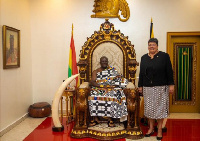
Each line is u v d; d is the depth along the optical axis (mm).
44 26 4863
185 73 5000
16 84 4133
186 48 4977
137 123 3480
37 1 4836
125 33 4762
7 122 3771
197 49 4957
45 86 4949
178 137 3428
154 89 3221
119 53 4121
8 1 3822
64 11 4820
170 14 4734
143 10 4738
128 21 4754
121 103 3424
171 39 4949
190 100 5016
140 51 4773
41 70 4934
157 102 3223
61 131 3732
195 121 4324
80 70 4109
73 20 4824
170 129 3832
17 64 4145
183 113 4977
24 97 4520
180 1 4707
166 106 3264
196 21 4719
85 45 4129
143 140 3311
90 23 4801
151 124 3523
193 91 5008
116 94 3469
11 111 3926
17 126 4023
